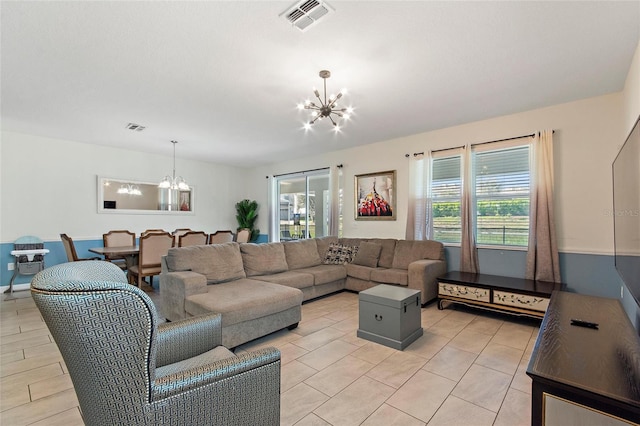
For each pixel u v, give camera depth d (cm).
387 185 523
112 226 571
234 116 396
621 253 218
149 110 374
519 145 386
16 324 327
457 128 441
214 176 737
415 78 290
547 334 150
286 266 430
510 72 279
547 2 187
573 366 116
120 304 92
